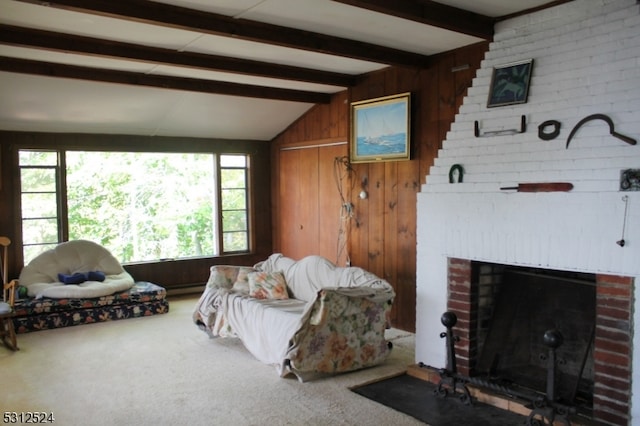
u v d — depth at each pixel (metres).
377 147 5.28
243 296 4.70
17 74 4.80
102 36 3.84
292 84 5.62
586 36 3.15
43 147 5.97
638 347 2.85
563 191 3.17
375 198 5.41
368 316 4.01
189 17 3.32
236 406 3.35
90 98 5.48
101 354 4.43
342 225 5.96
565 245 3.16
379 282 4.17
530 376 3.54
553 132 3.26
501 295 3.88
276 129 7.10
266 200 7.53
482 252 3.62
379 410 3.29
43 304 5.21
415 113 4.88
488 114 3.65
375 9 3.08
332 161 6.14
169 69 4.88
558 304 3.50
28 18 3.41
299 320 3.70
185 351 4.51
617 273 2.92
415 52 4.51
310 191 6.60
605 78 3.04
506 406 3.29
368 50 4.25
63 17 3.39
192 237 8.04
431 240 3.98
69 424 3.10
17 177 5.86
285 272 5.12
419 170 4.88
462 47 4.37
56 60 4.52
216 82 5.44
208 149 7.04
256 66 4.79
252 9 3.30
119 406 3.35
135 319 5.65
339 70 5.23
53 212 6.18
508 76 3.54
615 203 2.92
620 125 2.96
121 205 8.26
